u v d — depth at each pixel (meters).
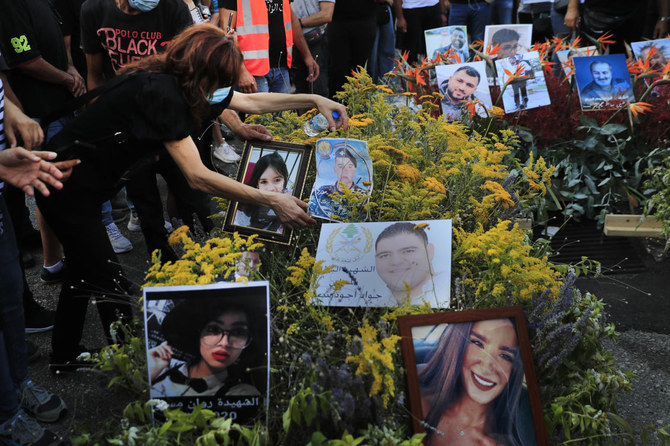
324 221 2.69
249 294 1.93
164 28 3.27
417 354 1.93
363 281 2.29
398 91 4.34
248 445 1.89
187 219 3.39
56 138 2.44
